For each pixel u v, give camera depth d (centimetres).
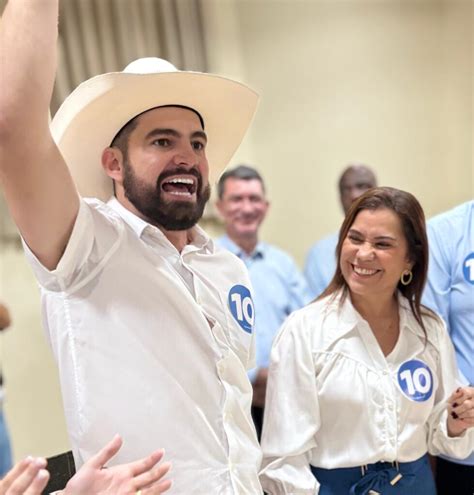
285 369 127
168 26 319
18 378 290
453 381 131
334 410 123
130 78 106
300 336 127
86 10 299
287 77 341
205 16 331
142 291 105
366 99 336
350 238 126
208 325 109
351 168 250
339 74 335
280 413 124
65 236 95
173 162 109
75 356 101
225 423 107
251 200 248
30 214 89
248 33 343
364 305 129
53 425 300
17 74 81
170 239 117
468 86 332
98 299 102
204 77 113
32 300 294
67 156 117
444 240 156
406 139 342
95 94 108
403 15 333
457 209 160
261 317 237
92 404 99
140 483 85
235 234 250
